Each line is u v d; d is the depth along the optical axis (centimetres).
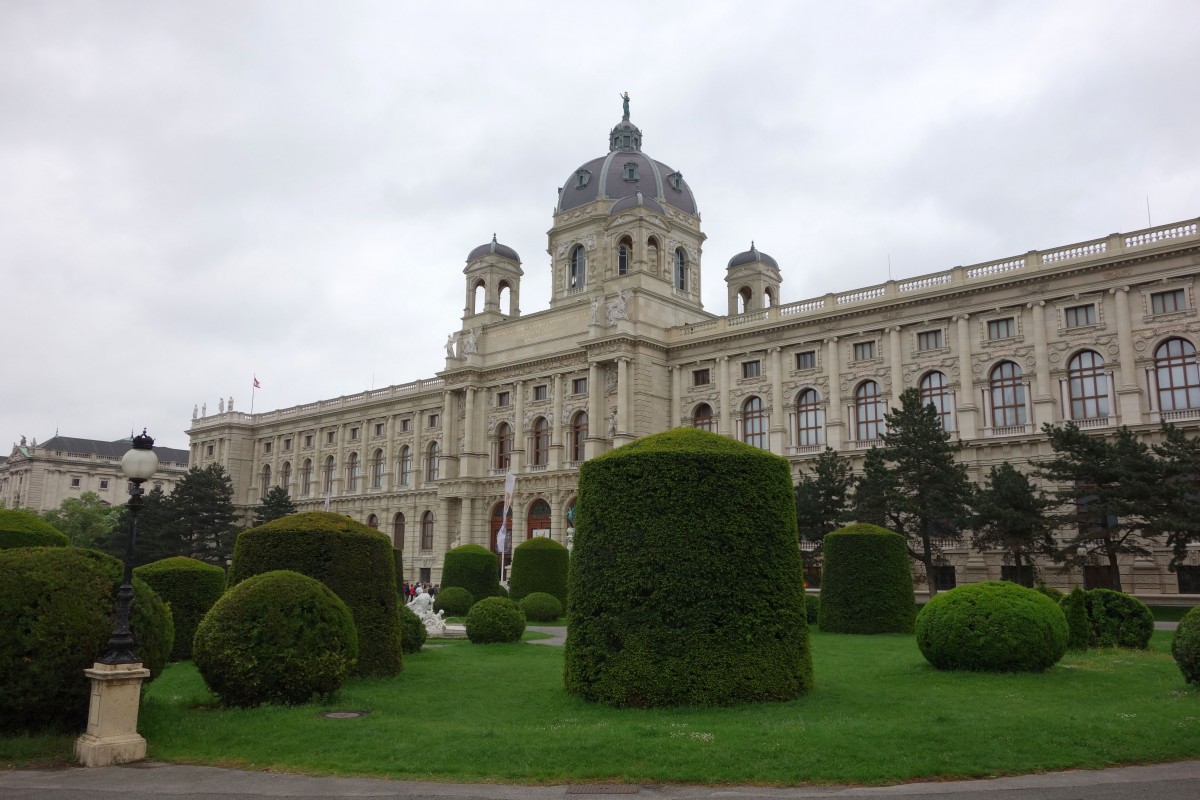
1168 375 5272
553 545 5188
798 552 2108
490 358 9069
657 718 1770
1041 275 5738
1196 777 1376
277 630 1942
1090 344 5547
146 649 1814
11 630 1642
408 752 1531
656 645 1923
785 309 7194
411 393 10312
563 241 9419
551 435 8319
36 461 16738
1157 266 5322
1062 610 2603
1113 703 1905
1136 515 4416
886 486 5122
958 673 2344
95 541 9800
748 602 1962
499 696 2125
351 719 1797
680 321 8181
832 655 2836
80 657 1683
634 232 7981
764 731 1600
